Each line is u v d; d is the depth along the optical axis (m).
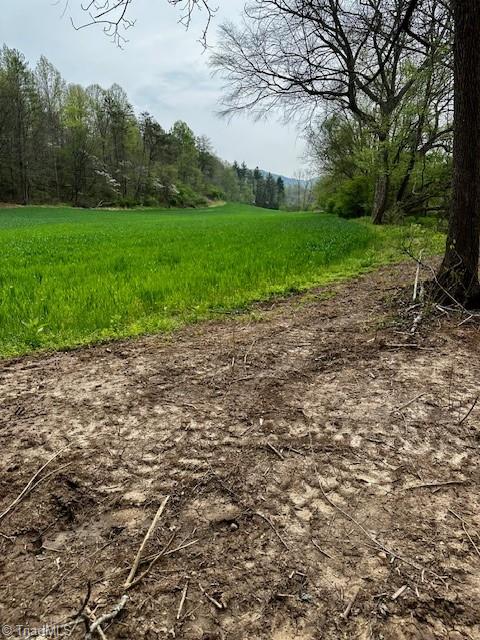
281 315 6.11
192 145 109.56
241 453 2.74
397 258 10.89
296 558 1.94
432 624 1.64
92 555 1.99
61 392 3.68
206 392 3.62
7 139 60.44
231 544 2.03
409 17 6.60
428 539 2.04
